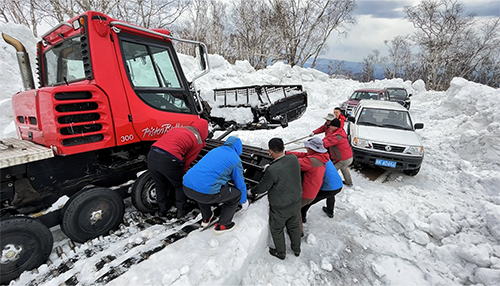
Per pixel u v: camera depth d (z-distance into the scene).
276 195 2.65
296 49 23.94
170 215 3.38
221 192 2.56
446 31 30.45
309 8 21.91
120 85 2.79
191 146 3.07
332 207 3.82
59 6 10.01
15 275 2.31
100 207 2.83
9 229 2.23
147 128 3.11
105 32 2.63
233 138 2.80
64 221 2.60
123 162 3.30
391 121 6.19
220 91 7.60
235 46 26.14
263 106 6.34
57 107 2.36
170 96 3.41
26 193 2.52
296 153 3.57
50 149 2.45
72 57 2.94
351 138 5.91
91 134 2.59
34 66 8.52
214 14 21.50
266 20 23.25
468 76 37.59
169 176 2.93
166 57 3.39
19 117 3.21
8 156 2.20
